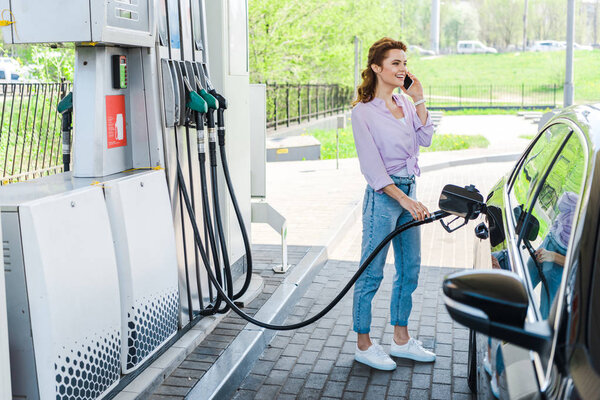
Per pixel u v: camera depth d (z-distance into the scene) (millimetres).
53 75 11250
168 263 4320
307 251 7219
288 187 12258
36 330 3113
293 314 5656
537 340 1798
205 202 4684
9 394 2658
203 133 4633
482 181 13703
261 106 6434
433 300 6016
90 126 4023
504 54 67812
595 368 1555
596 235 1859
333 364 4625
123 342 3881
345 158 18516
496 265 2773
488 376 2396
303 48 22609
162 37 4492
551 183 2648
